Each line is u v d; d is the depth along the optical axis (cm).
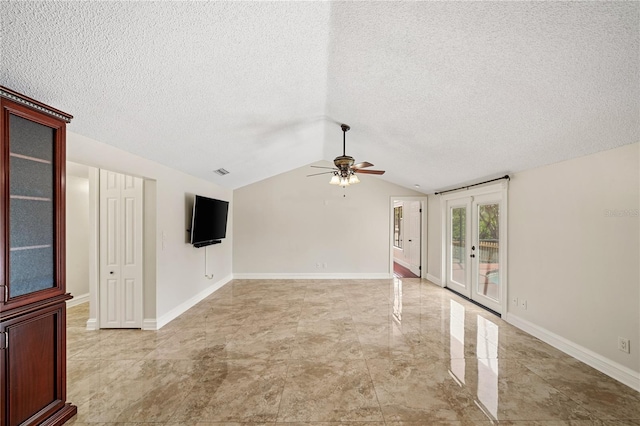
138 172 315
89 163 256
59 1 125
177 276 401
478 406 204
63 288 184
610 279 241
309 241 648
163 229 365
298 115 320
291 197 648
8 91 150
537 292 324
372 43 189
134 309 350
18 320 158
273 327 359
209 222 468
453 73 201
